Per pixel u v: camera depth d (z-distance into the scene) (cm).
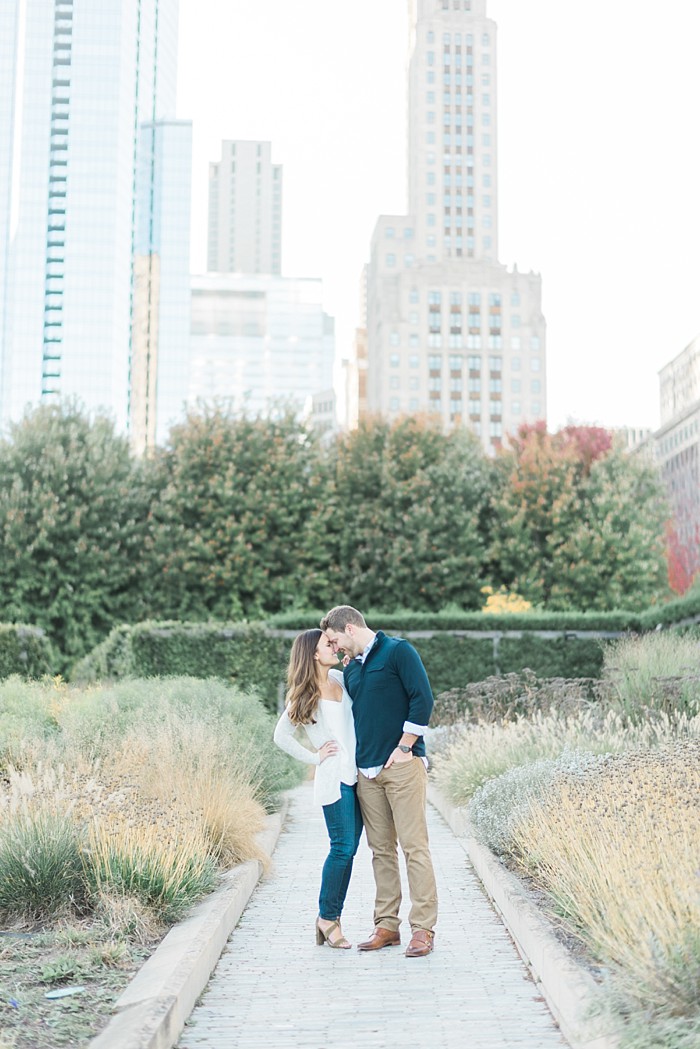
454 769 1193
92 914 616
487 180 17912
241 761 1066
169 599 3050
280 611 3106
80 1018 434
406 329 15762
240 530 3038
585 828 616
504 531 3312
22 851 618
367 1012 479
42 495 3008
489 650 2388
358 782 619
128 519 3138
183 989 459
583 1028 406
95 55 17375
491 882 746
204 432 3222
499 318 15950
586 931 526
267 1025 459
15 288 16562
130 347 17262
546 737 1132
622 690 1470
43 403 3278
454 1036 443
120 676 2323
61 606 2966
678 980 386
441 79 18150
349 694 628
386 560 3131
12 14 17412
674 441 8456
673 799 621
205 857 692
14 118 17425
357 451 3466
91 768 842
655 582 3494
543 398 15862
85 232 16788
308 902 738
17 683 1409
